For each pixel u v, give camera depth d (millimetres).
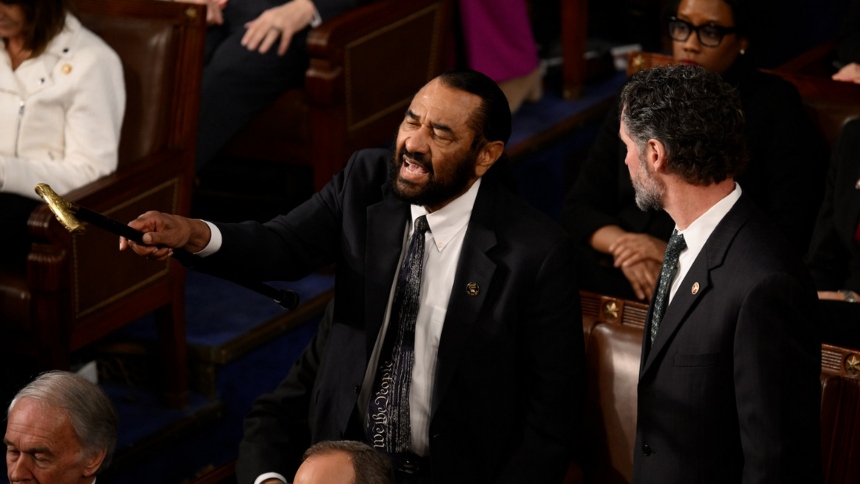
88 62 13234
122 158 13961
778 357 7270
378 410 9094
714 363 7625
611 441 9273
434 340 8930
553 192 20172
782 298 7289
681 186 7789
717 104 7570
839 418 8594
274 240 9055
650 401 8078
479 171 8727
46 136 13312
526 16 20078
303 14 16141
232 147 16719
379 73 16641
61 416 8383
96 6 14211
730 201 7816
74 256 12609
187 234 8461
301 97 16062
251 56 16000
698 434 7766
